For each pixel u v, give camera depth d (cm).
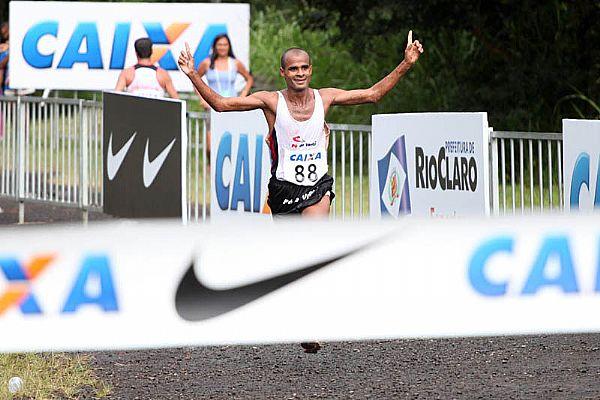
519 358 1536
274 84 4884
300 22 4109
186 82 4047
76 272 1016
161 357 1568
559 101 3672
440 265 1079
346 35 3988
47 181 2797
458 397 1340
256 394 1370
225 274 1057
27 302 1005
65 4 4075
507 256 1079
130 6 4050
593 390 1362
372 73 4338
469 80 4050
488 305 1080
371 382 1422
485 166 1955
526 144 2422
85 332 1027
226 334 1060
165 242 1038
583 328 1087
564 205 1927
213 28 4047
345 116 4219
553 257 1078
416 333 1080
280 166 1596
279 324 1069
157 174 2289
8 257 998
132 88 2830
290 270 1069
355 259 1073
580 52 3756
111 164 2522
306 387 1402
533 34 3844
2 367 1470
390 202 2181
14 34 4066
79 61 4084
